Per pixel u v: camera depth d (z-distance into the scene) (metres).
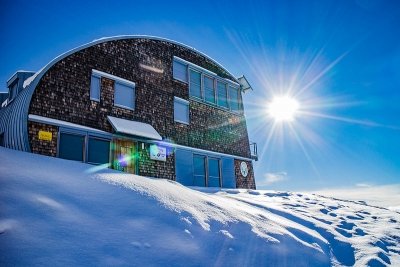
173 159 14.90
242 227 5.69
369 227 9.30
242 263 4.59
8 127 11.49
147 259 3.73
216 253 4.50
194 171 16.06
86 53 12.71
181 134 15.73
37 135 10.52
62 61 11.82
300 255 5.75
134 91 14.17
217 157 17.38
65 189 4.79
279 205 10.05
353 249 7.20
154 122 14.59
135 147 13.47
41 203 4.07
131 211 4.71
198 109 17.27
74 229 3.78
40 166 5.67
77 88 12.03
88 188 5.12
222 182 17.22
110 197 5.00
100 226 4.06
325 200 12.65
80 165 6.69
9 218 3.51
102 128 12.47
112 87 13.31
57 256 3.22
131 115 13.72
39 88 10.94
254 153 20.36
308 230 7.52
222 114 18.78
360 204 13.23
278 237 5.98
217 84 19.39
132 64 14.46
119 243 3.84
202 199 6.39
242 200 9.23
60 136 11.24
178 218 4.89
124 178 6.16
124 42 14.41
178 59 16.97
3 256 2.93
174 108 15.89
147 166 13.67
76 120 11.69
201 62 18.64
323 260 6.15
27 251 3.12
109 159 12.48
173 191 6.18
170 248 4.10
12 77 13.72
